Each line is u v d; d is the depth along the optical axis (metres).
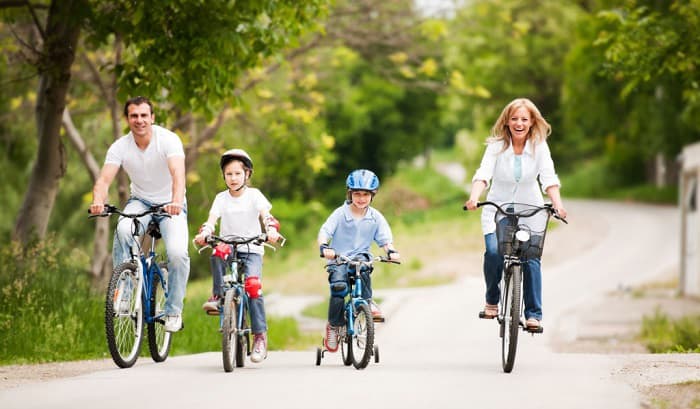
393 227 132.00
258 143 63.16
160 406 16.16
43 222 38.66
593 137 158.00
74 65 57.16
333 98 79.25
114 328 21.75
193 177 53.44
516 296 20.39
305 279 95.94
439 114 154.25
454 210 143.25
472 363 24.19
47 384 18.86
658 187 155.38
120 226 22.27
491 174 21.39
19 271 31.81
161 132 22.59
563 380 19.03
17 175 63.34
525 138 21.38
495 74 148.62
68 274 34.22
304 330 56.53
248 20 34.81
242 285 22.06
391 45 64.38
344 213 22.34
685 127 125.69
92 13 35.25
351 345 22.38
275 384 18.69
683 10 38.66
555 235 113.56
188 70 34.78
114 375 20.33
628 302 68.56
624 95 40.69
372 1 62.69
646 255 96.94
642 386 18.16
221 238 21.67
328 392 17.58
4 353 26.16
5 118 58.88
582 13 144.00
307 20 36.38
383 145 153.25
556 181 21.12
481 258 101.50
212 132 55.03
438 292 77.00
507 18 68.62
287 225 130.38
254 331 22.28
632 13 39.72
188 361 24.12
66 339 27.70
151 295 23.12
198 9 34.16
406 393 17.44
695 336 39.25
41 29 36.97
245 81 57.97
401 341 50.75
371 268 22.58
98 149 59.66
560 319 60.09
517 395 17.12
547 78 155.25
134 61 36.91
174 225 22.92
